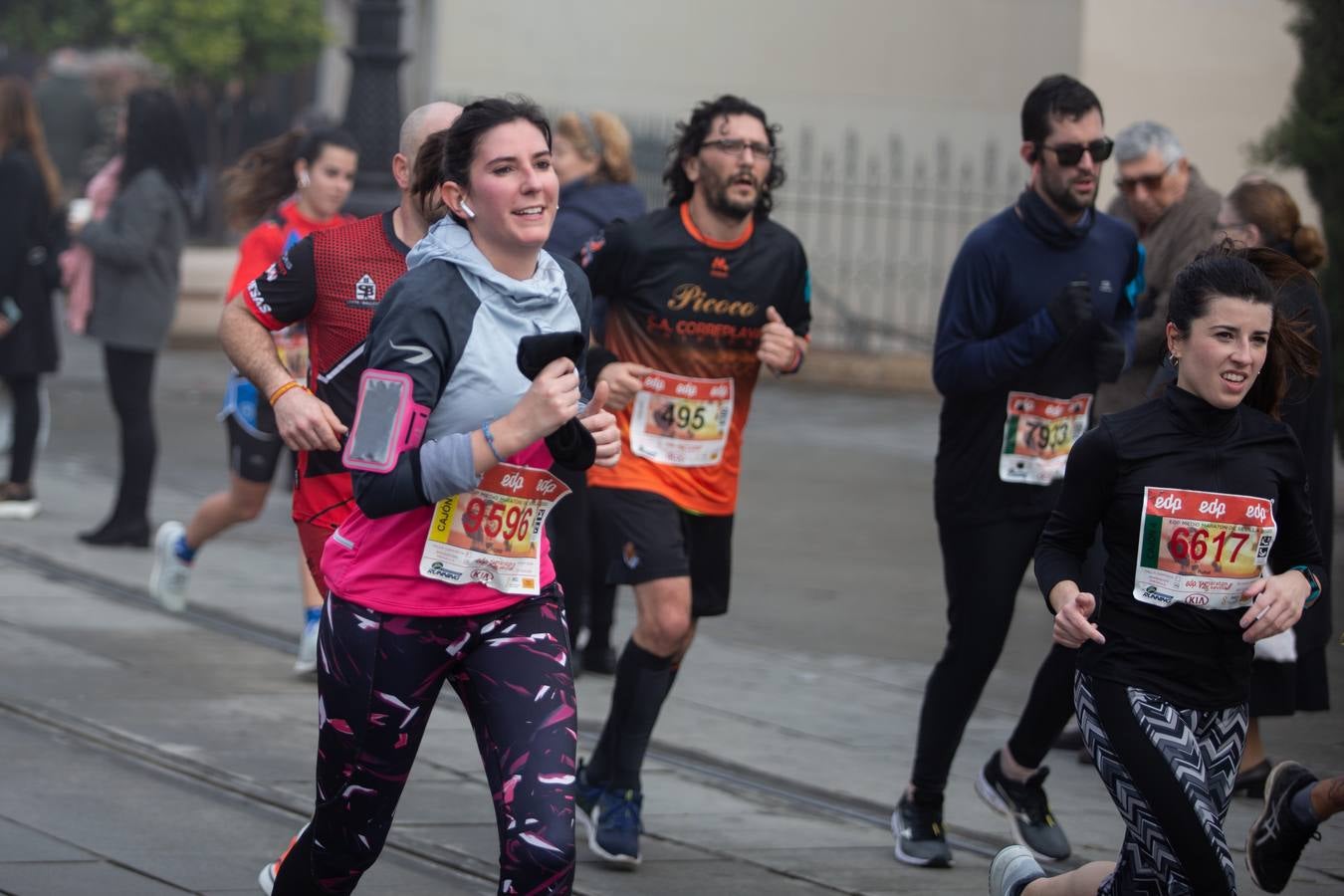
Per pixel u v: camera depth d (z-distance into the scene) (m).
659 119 55.12
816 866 14.27
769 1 55.75
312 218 18.92
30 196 26.22
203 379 44.12
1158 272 18.36
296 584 24.03
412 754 10.20
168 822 14.31
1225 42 37.56
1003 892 11.87
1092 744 10.80
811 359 50.31
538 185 9.74
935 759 14.45
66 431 35.62
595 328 15.25
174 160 25.38
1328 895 13.89
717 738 17.98
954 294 14.46
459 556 9.86
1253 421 10.84
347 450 9.60
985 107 55.03
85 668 19.06
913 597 25.27
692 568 14.66
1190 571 10.61
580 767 14.91
